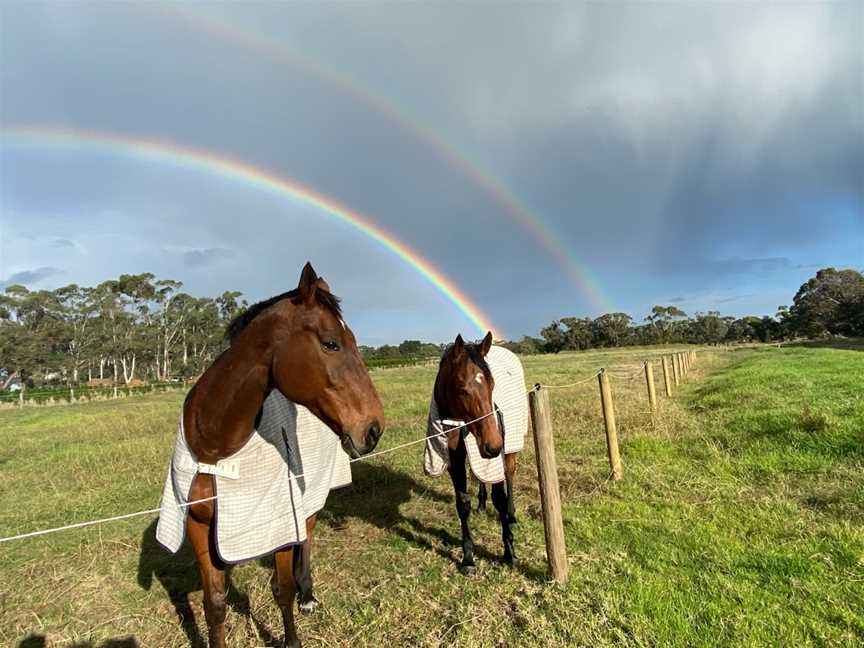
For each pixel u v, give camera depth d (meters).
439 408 3.88
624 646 2.50
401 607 3.19
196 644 3.09
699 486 4.70
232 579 3.85
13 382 52.12
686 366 19.44
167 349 61.19
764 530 3.62
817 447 5.27
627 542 3.65
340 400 2.02
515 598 3.09
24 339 49.25
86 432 12.36
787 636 2.43
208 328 64.75
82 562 4.40
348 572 3.82
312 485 2.80
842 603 2.64
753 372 13.44
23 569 4.30
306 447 2.87
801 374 11.50
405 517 4.94
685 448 6.05
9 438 12.38
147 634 3.23
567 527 4.09
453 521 4.75
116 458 8.70
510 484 4.27
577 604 2.91
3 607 3.68
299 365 2.04
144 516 5.61
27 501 6.43
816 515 3.78
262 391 2.14
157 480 7.08
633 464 5.66
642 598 2.86
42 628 3.36
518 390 4.37
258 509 2.28
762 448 5.55
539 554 3.73
